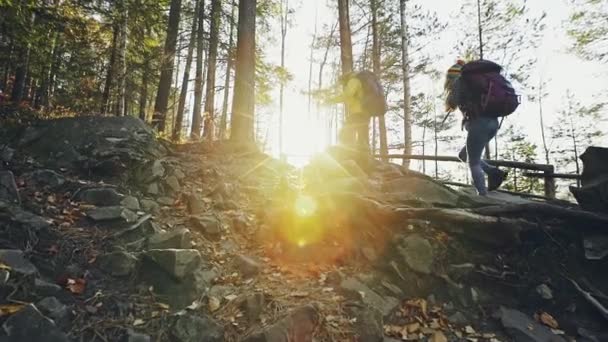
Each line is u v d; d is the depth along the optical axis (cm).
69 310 277
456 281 370
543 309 349
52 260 327
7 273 279
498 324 331
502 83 429
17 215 358
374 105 575
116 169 537
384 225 425
